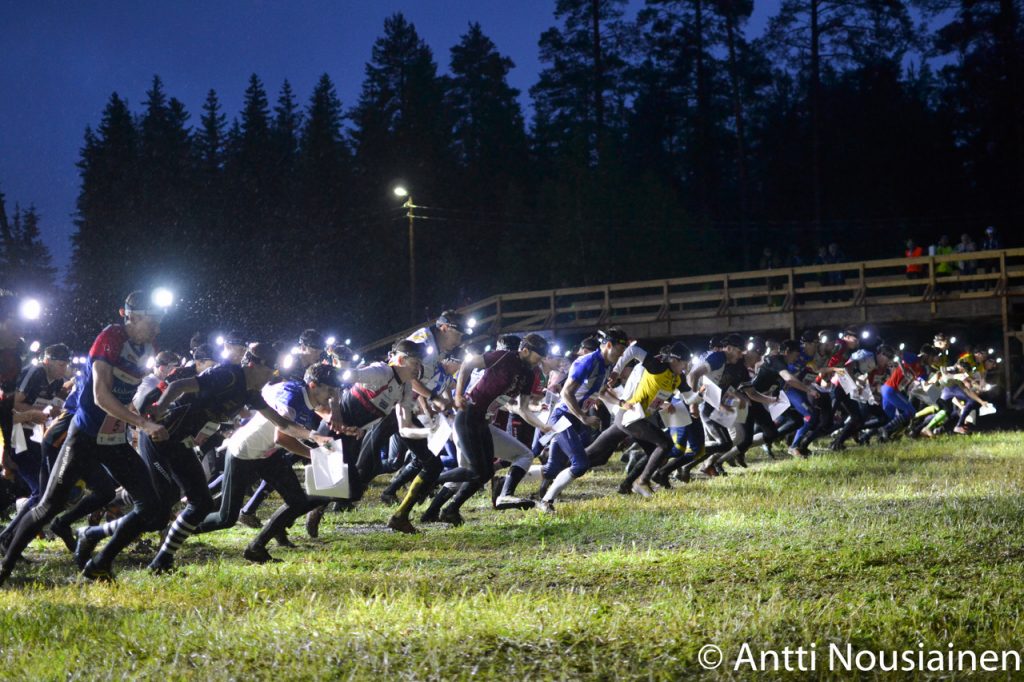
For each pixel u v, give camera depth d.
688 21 62.19
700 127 61.38
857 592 6.23
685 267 47.66
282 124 77.19
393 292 56.31
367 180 62.19
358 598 6.09
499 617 5.56
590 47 62.88
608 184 47.66
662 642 5.16
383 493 11.55
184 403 7.24
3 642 5.38
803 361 16.12
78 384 7.85
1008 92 54.06
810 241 56.97
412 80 64.19
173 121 71.94
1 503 9.41
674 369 11.23
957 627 5.41
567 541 8.80
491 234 58.81
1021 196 53.66
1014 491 10.66
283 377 9.29
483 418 9.80
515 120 63.59
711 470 13.88
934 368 19.72
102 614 5.95
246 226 61.97
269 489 9.78
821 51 59.69
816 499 10.63
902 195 56.16
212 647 5.18
